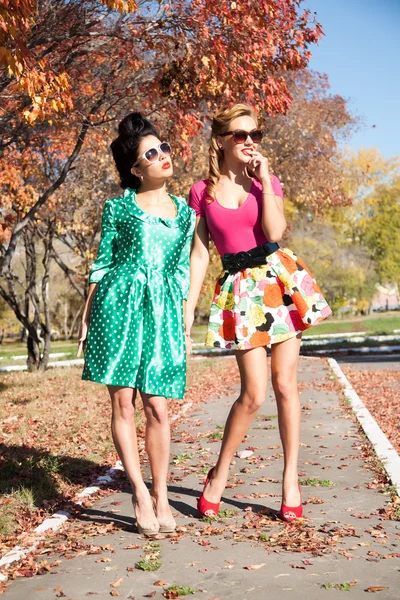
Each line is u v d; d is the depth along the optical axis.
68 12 9.12
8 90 9.71
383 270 63.22
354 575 3.29
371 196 62.81
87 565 3.54
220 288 4.43
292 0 9.65
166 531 4.03
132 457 4.03
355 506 4.56
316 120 25.48
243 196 4.35
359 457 6.27
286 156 25.64
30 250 21.66
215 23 9.65
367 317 64.88
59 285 53.22
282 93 9.99
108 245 4.19
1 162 13.59
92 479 5.64
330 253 52.91
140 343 3.99
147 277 4.07
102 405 10.39
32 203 17.12
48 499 4.94
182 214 4.26
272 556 3.58
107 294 4.05
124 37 9.90
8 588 3.29
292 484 4.25
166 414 4.05
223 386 13.76
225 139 4.31
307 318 4.22
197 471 5.81
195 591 3.14
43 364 19.78
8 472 5.62
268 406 9.95
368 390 12.98
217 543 3.82
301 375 15.37
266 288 4.27
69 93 7.49
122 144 4.21
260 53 9.53
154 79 10.73
